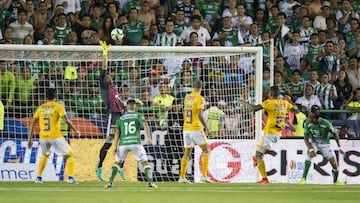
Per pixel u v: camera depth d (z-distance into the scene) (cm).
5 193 3897
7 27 6366
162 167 5403
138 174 5319
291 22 6838
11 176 5269
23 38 6391
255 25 6600
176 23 6619
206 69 5731
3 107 5259
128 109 4497
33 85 5584
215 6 6775
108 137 5122
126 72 5678
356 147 5462
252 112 5588
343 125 5853
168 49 5384
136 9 6538
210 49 5434
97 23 6506
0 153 5288
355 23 6931
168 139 5434
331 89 6294
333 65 6569
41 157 4959
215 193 4072
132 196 3738
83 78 5600
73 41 6356
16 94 5553
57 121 4828
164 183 5034
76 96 5594
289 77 6494
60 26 6388
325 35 6675
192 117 5031
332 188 4725
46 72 5616
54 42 6356
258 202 3500
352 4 7106
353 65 6506
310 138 5306
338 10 7031
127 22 6538
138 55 5472
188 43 6531
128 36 6488
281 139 5434
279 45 6650
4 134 5328
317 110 5228
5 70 5538
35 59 5403
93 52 5381
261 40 6600
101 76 5059
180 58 5625
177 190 4288
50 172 5259
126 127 4478
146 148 5394
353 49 6844
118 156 4494
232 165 5409
